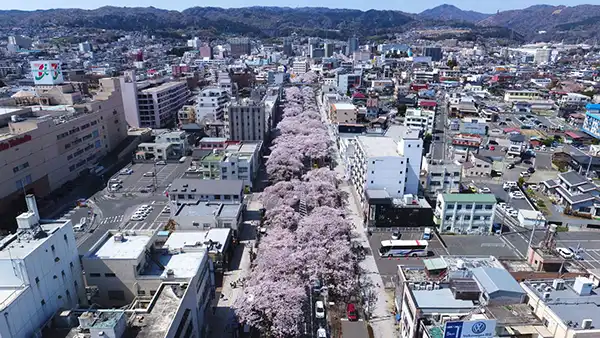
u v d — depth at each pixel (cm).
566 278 6106
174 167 13862
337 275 6938
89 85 19800
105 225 9669
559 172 13325
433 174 10688
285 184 10712
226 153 12644
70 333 4275
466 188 11638
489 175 12825
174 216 8588
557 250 7475
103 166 13938
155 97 18688
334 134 17362
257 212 10294
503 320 4728
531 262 6869
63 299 4906
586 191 10338
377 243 8781
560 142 16662
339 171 13500
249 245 8650
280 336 5625
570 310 4791
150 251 6041
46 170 11488
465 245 8731
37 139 11088
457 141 14625
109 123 15188
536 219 9519
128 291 5462
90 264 5388
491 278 5309
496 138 16525
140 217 9944
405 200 9388
